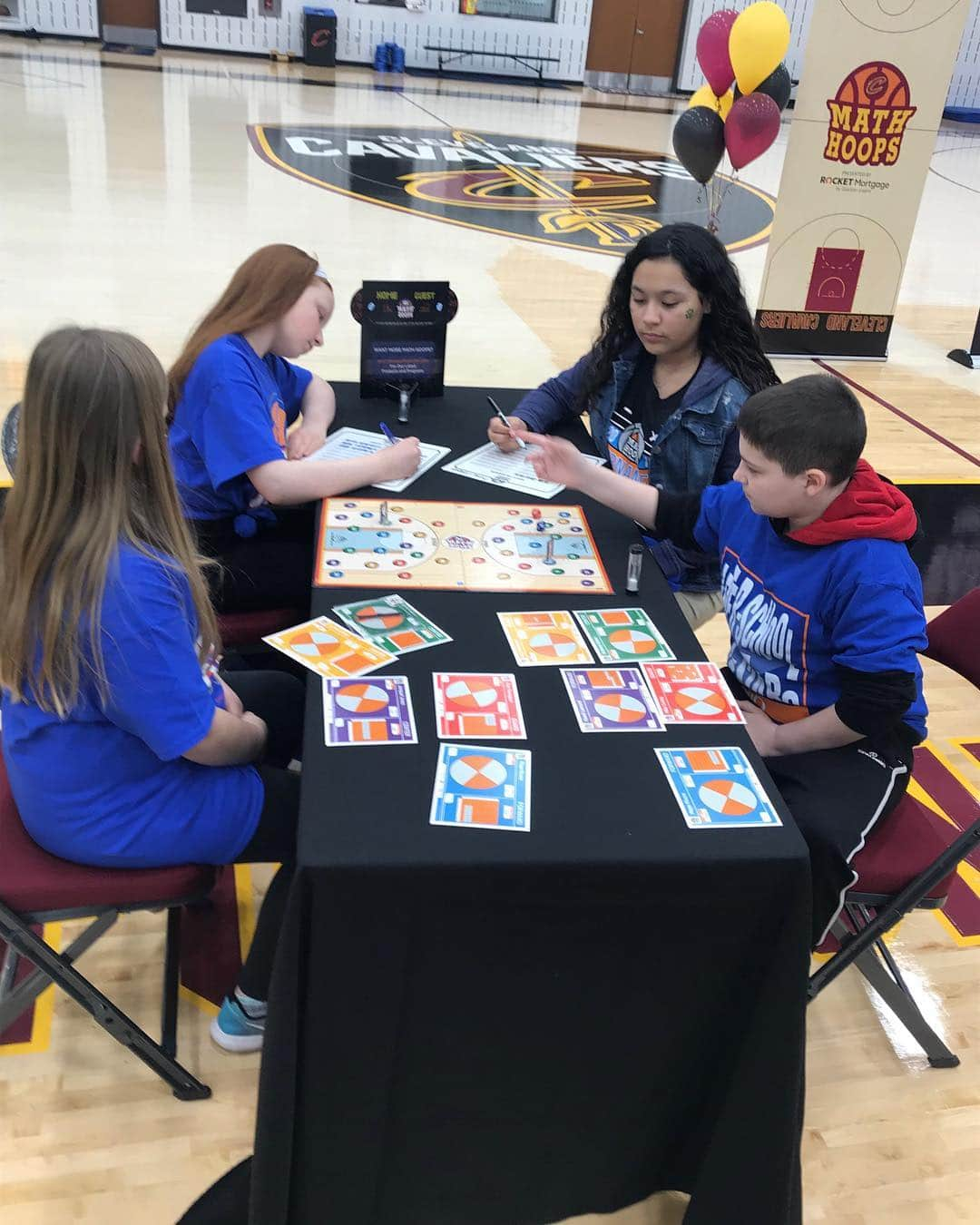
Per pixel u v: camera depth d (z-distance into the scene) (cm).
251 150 1041
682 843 137
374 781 143
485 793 142
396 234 798
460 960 139
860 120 576
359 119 1270
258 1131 141
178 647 148
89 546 137
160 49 1536
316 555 200
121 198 810
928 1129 197
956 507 455
